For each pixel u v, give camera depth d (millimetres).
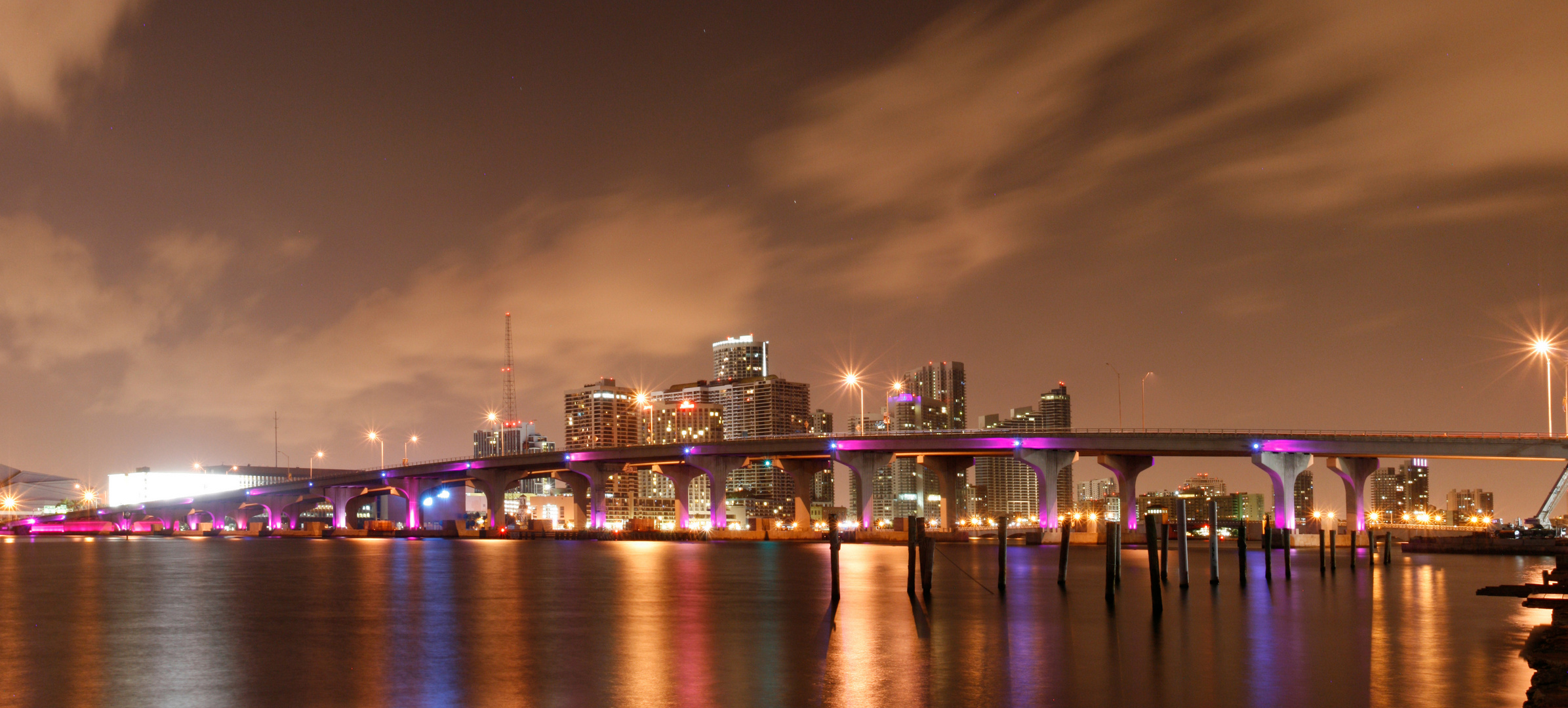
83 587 73938
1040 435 162500
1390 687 33594
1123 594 65125
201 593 69000
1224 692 32906
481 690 33594
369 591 69812
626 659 39344
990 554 127125
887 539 177375
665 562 109125
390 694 33000
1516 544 141875
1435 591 68500
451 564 107875
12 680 35656
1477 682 34469
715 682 34656
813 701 31688
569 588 72062
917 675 35812
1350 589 69500
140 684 34844
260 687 34219
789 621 51062
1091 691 33000
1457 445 143875
